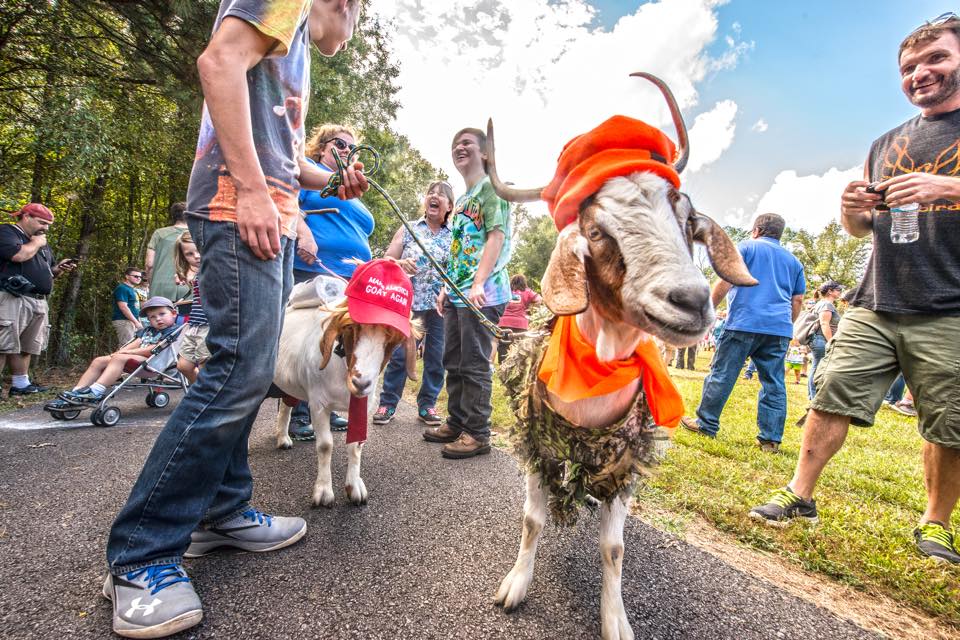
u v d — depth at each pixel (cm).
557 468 178
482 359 355
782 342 422
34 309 529
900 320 247
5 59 625
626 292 129
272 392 312
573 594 188
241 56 151
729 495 301
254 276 168
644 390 163
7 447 342
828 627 177
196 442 160
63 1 598
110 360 464
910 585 207
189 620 152
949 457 239
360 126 1436
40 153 634
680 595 191
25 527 219
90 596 169
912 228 238
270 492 275
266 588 180
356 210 389
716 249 155
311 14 201
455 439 389
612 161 139
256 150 174
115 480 284
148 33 642
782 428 424
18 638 146
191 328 427
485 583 192
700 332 119
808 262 4034
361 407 248
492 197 340
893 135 264
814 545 240
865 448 475
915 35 241
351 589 183
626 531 246
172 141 873
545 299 138
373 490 286
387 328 242
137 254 988
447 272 377
